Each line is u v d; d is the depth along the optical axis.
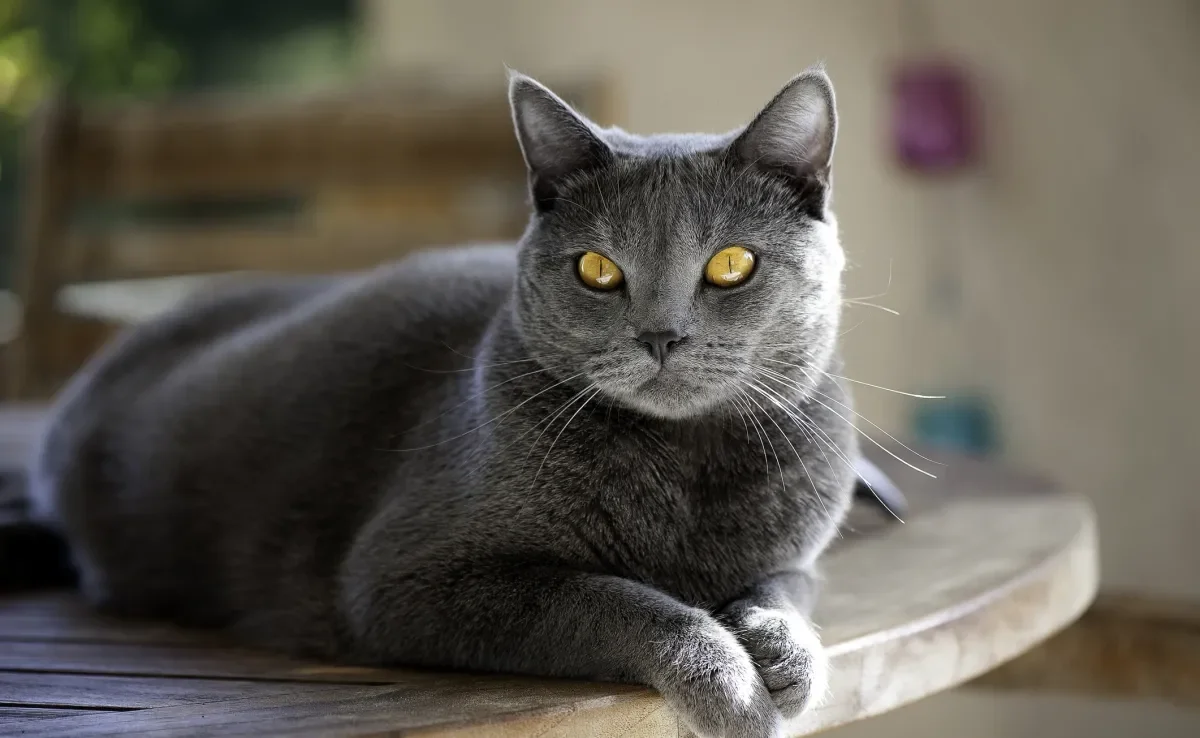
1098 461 1.56
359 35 2.03
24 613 0.88
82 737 0.63
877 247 1.66
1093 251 1.57
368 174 1.49
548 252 0.76
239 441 0.85
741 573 0.75
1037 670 1.04
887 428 1.64
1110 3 1.55
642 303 0.74
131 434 0.90
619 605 0.70
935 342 1.64
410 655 0.73
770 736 0.68
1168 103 1.52
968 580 0.81
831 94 0.76
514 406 0.75
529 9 1.79
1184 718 1.46
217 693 0.70
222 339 0.94
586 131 0.76
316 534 0.81
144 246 1.54
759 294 0.75
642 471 0.75
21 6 2.05
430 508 0.75
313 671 0.73
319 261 1.49
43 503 0.95
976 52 1.62
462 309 0.84
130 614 0.88
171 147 1.55
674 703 0.68
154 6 2.04
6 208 2.00
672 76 1.74
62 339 1.53
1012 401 1.61
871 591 0.80
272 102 1.54
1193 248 1.51
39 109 1.57
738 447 0.76
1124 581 1.54
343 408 0.83
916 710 1.52
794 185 0.77
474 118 1.47
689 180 0.75
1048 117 1.59
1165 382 1.52
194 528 0.86
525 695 0.67
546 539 0.74
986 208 1.62
